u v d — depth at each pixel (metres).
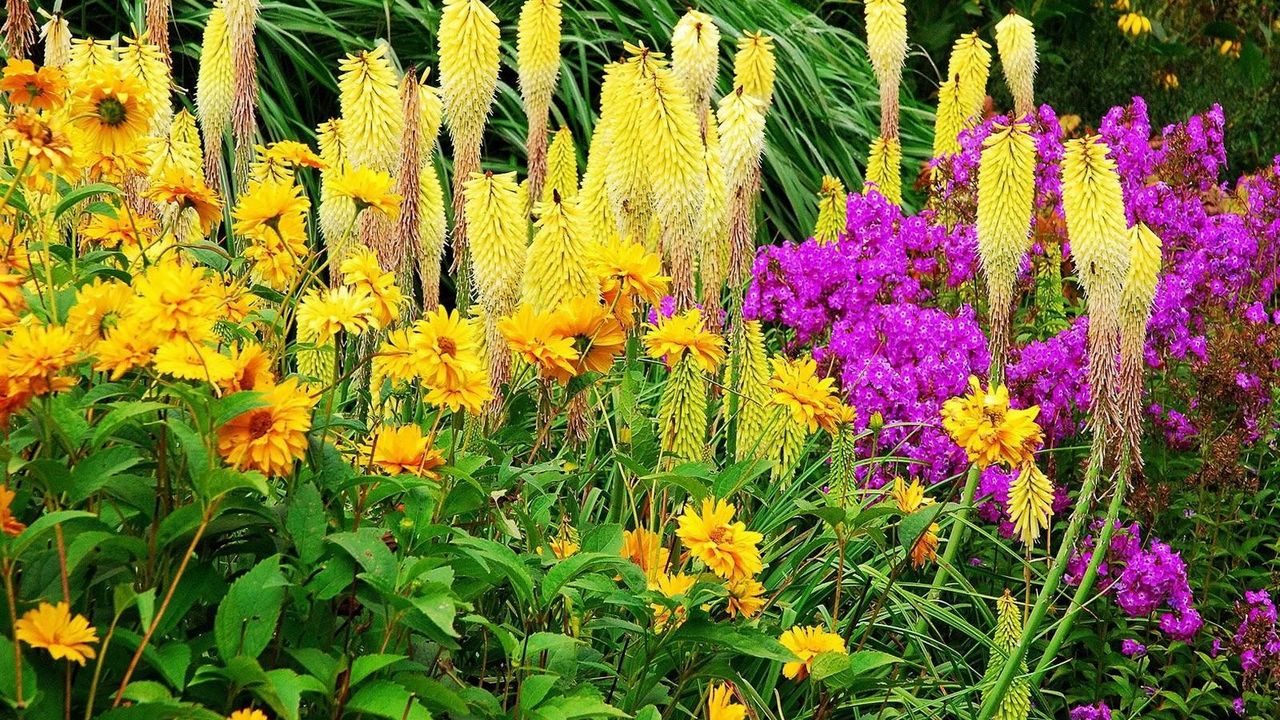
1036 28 9.55
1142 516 4.28
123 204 2.84
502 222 3.11
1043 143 5.06
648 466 2.89
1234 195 6.03
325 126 3.60
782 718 3.03
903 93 8.38
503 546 2.23
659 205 3.28
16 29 3.74
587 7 6.95
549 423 2.94
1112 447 3.51
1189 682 4.01
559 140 4.24
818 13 9.18
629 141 3.38
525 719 2.12
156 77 3.57
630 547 2.78
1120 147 5.16
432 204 3.58
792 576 3.29
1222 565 4.62
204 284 2.06
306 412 2.05
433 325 2.34
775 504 3.68
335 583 2.00
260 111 5.67
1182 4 9.95
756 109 3.46
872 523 3.18
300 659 1.95
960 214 5.05
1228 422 4.70
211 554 2.19
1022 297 5.32
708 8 7.27
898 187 4.98
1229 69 9.59
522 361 3.22
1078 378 4.24
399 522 2.27
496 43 3.37
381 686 1.88
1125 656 4.06
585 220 3.07
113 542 1.93
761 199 6.64
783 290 4.47
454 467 2.41
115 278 2.49
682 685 2.58
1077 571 4.02
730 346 3.55
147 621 1.73
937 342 4.18
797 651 2.63
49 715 1.85
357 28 6.34
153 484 2.16
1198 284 4.98
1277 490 4.63
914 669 3.61
